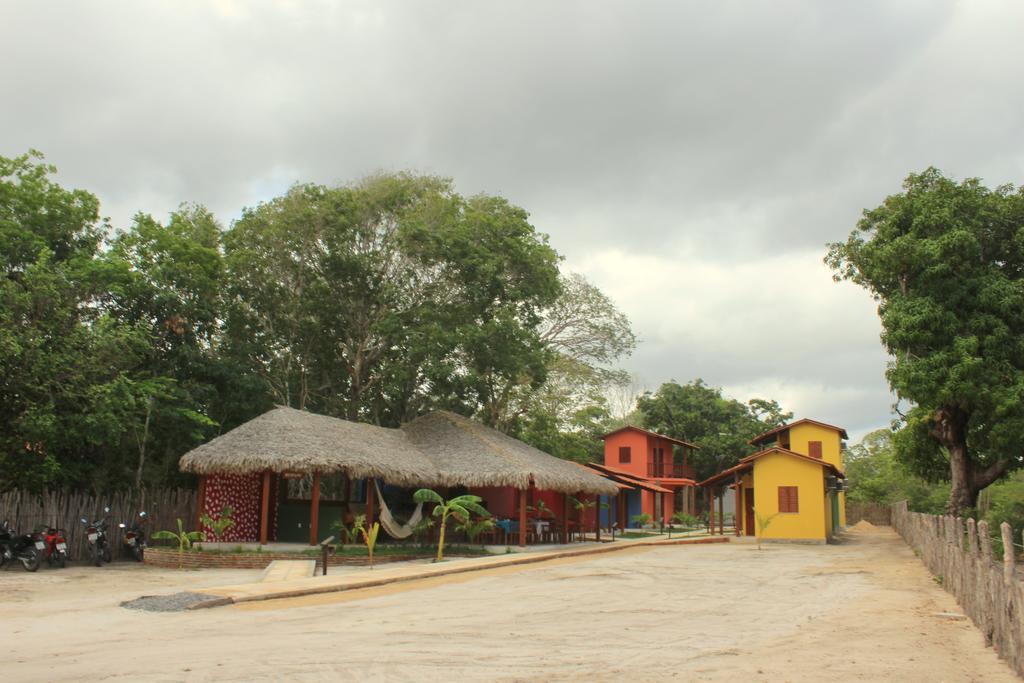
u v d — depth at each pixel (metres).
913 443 33.22
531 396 40.75
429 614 11.83
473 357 34.75
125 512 22.50
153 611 11.98
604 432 54.94
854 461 71.88
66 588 15.25
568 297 42.56
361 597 14.03
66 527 20.77
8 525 19.16
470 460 26.64
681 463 57.94
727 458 57.66
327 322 35.25
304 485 35.25
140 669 7.56
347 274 34.22
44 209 24.89
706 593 15.27
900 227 29.16
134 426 23.25
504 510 29.42
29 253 23.30
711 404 60.00
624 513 42.16
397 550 23.62
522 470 25.48
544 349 38.41
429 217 34.44
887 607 13.53
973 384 25.78
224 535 23.50
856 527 53.12
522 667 7.91
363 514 25.41
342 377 37.75
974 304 27.00
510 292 35.06
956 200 28.16
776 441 51.97
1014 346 26.34
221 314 32.28
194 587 15.59
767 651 9.12
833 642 9.88
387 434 28.38
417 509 26.11
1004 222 28.41
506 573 18.97
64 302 21.75
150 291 26.73
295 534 24.97
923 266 27.39
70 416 20.62
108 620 11.10
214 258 29.20
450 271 34.72
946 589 16.23
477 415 39.25
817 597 14.90
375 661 8.09
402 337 34.16
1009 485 41.88
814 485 34.06
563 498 33.66
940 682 7.65
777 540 34.28
